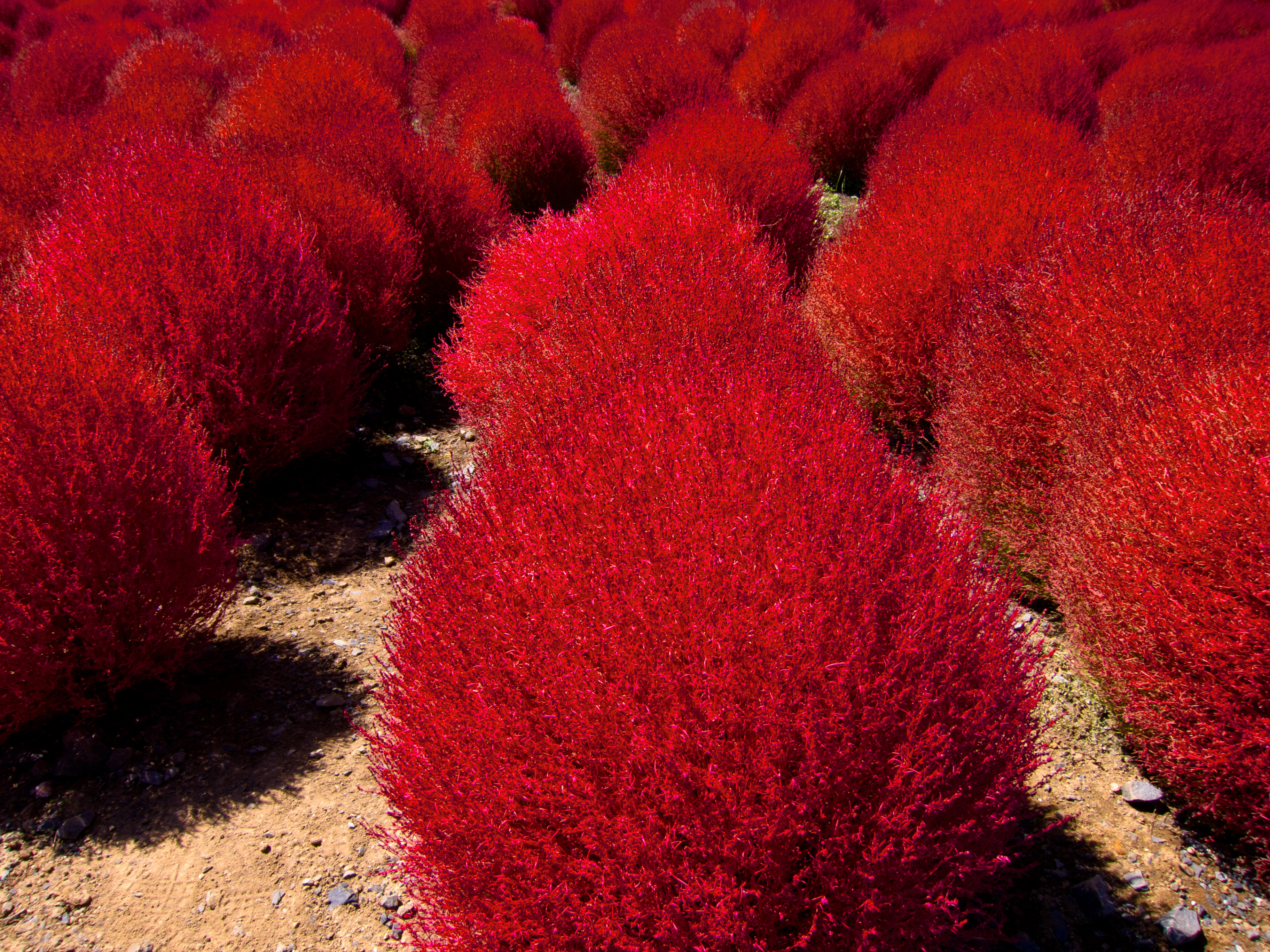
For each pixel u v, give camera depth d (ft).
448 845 5.19
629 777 4.81
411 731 5.87
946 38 35.40
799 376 8.85
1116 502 8.07
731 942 4.56
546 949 4.75
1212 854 7.18
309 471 13.00
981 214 13.35
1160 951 6.40
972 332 11.52
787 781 4.98
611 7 39.78
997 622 6.17
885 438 7.95
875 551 5.88
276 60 25.04
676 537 5.92
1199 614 7.02
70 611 7.60
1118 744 8.28
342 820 7.32
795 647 5.10
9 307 9.40
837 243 16.56
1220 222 11.18
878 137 25.66
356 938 6.35
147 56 31.60
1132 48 35.35
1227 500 7.12
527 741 5.11
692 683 5.01
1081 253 11.17
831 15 36.14
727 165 17.29
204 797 7.48
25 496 7.52
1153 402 8.79
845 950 4.80
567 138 22.93
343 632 9.72
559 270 12.53
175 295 10.76
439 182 17.66
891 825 4.80
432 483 12.74
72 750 7.78
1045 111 25.12
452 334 14.11
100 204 11.45
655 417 7.43
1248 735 6.66
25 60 33.81
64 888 6.64
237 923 6.43
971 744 5.42
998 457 10.23
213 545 8.80
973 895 5.49
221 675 8.95
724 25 36.68
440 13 42.55
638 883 4.63
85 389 8.48
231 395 11.03
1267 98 20.94
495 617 5.79
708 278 10.92
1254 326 9.25
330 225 14.56
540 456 7.43
